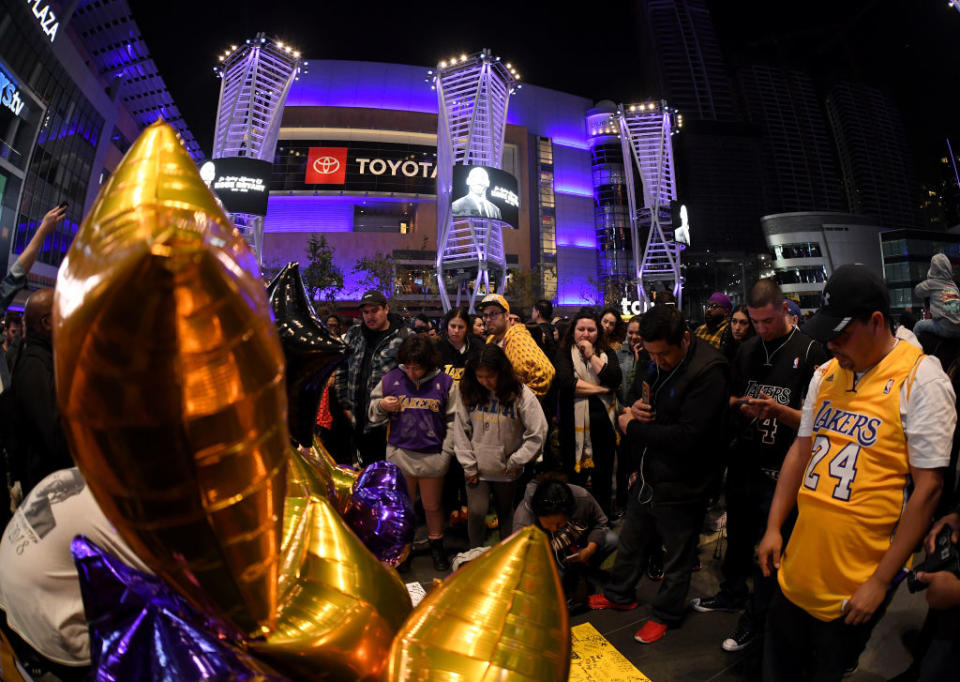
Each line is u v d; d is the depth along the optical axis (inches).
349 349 25.4
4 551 26.0
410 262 2117.4
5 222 1000.9
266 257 2174.0
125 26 1405.0
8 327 168.1
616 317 231.5
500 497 144.5
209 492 10.0
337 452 188.5
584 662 108.3
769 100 4224.9
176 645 14.7
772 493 116.0
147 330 7.7
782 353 116.8
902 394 64.0
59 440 96.3
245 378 9.4
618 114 1911.9
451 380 154.5
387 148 2303.2
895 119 4485.7
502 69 1293.1
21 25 976.9
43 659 25.5
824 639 68.2
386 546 32.2
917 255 1984.5
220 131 1148.5
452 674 16.0
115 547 24.4
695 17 4293.8
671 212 1900.8
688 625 122.3
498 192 1245.7
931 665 66.1
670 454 115.4
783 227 2797.7
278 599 17.6
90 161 1362.0
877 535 64.2
